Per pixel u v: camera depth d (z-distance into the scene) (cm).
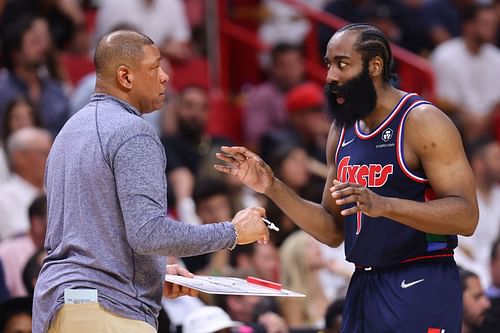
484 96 2805
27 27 2203
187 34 2703
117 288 1022
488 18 2798
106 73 1065
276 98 2566
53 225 1052
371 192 982
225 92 2698
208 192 1898
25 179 1898
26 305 1394
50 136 2069
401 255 1055
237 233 1053
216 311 1446
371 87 1055
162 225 1002
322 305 1822
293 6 2750
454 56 2795
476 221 1026
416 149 1039
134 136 1023
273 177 1129
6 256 1689
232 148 1110
